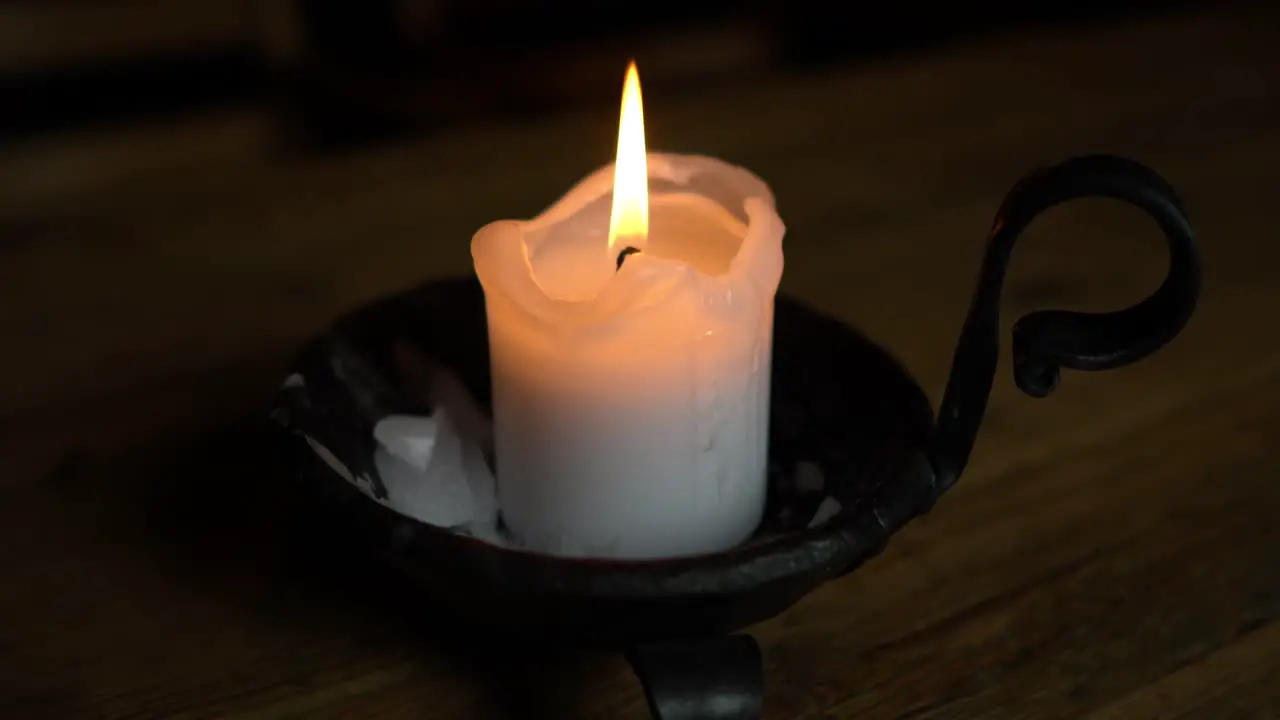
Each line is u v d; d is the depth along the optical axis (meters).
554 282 0.49
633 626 0.42
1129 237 0.69
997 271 0.44
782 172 0.75
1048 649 0.48
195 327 0.60
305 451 0.45
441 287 0.52
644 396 0.46
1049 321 0.45
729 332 0.46
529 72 1.23
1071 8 1.43
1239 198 0.72
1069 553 0.51
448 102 1.17
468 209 0.69
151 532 0.51
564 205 0.49
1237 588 0.50
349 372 0.50
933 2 1.45
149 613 0.49
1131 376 0.58
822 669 0.47
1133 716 0.46
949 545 0.51
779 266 0.47
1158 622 0.49
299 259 0.65
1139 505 0.53
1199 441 0.55
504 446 0.48
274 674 0.47
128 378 0.58
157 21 1.14
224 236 0.67
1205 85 0.91
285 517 0.52
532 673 0.47
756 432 0.47
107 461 0.54
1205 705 0.47
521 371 0.46
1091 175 0.43
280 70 1.23
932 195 0.73
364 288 0.63
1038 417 0.56
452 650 0.48
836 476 0.48
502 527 0.49
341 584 0.50
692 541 0.47
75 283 0.63
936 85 0.91
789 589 0.42
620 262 0.48
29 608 0.49
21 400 0.56
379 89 1.19
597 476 0.46
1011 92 0.90
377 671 0.47
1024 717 0.46
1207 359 0.59
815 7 1.46
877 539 0.43
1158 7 1.36
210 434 0.55
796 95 0.88
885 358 0.48
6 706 0.46
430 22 1.31
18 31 1.08
